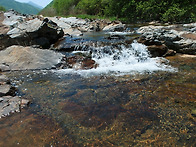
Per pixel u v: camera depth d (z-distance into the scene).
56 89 3.10
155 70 4.11
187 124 2.07
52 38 6.26
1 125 2.06
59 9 19.77
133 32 8.97
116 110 2.41
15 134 1.93
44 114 2.32
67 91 3.02
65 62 4.59
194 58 4.96
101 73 3.96
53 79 3.59
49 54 4.71
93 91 3.01
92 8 17.69
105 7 16.11
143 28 9.05
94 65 4.50
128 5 14.22
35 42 5.58
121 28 9.91
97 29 10.29
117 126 2.07
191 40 5.59
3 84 2.96
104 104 2.58
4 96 2.62
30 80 3.53
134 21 13.50
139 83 3.32
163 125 2.07
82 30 10.07
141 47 5.43
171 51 5.38
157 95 2.80
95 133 1.96
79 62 4.63
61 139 1.87
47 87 3.19
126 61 4.89
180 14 10.95
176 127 2.03
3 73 3.92
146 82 3.36
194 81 3.31
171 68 4.20
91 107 2.50
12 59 4.41
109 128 2.04
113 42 5.84
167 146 1.74
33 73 3.94
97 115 2.30
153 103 2.57
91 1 17.41
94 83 3.36
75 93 2.94
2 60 4.40
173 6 11.97
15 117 2.23
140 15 13.86
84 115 2.30
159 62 4.74
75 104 2.59
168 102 2.58
